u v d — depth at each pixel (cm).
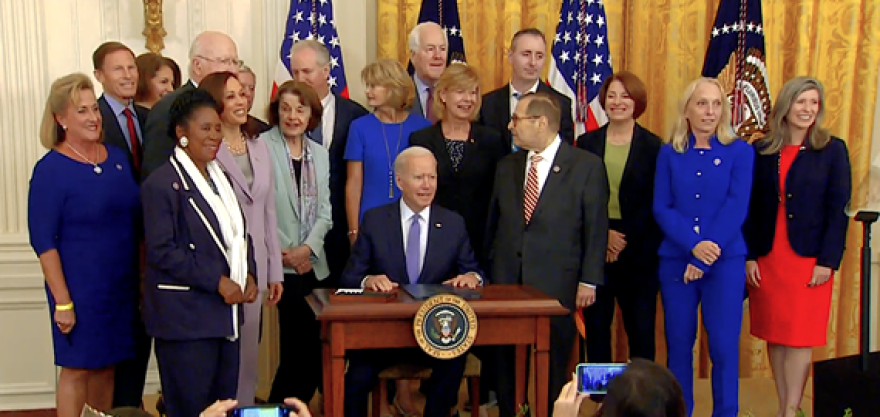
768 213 359
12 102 416
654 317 382
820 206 351
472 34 483
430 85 418
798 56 480
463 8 481
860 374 271
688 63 488
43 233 292
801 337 357
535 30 401
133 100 351
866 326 296
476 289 305
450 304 274
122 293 308
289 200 363
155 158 298
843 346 480
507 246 342
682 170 346
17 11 414
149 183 260
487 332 284
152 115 302
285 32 443
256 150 322
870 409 268
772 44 486
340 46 459
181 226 261
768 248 361
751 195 366
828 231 350
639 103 373
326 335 293
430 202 331
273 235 328
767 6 485
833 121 480
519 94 404
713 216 343
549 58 488
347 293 291
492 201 352
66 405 306
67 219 296
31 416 412
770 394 439
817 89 346
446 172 365
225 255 266
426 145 367
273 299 330
